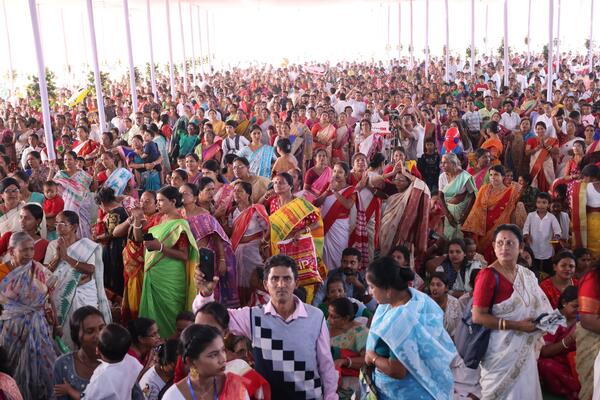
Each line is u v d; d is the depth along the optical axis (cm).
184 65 2784
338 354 465
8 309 442
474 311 389
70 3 2753
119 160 956
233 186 672
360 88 2250
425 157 1029
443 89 1986
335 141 1186
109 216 605
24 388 445
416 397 326
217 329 289
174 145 1211
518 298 379
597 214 664
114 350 355
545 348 500
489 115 1392
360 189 661
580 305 400
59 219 501
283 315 342
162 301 542
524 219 722
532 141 1022
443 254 659
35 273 449
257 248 594
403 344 319
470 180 717
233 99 1975
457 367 434
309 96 1814
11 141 1302
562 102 1619
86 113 1600
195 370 278
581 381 445
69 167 780
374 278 329
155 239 530
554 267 548
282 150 868
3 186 597
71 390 379
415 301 328
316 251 595
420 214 662
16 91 2703
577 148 863
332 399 345
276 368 339
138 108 1886
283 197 610
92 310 387
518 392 387
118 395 357
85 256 506
